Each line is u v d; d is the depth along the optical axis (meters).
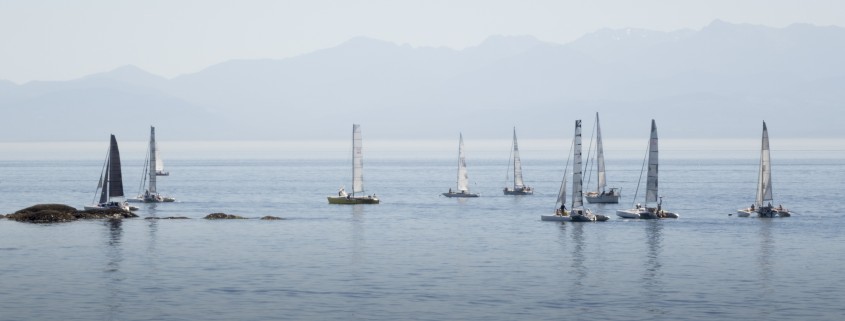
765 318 199.38
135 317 198.88
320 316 199.62
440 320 197.00
